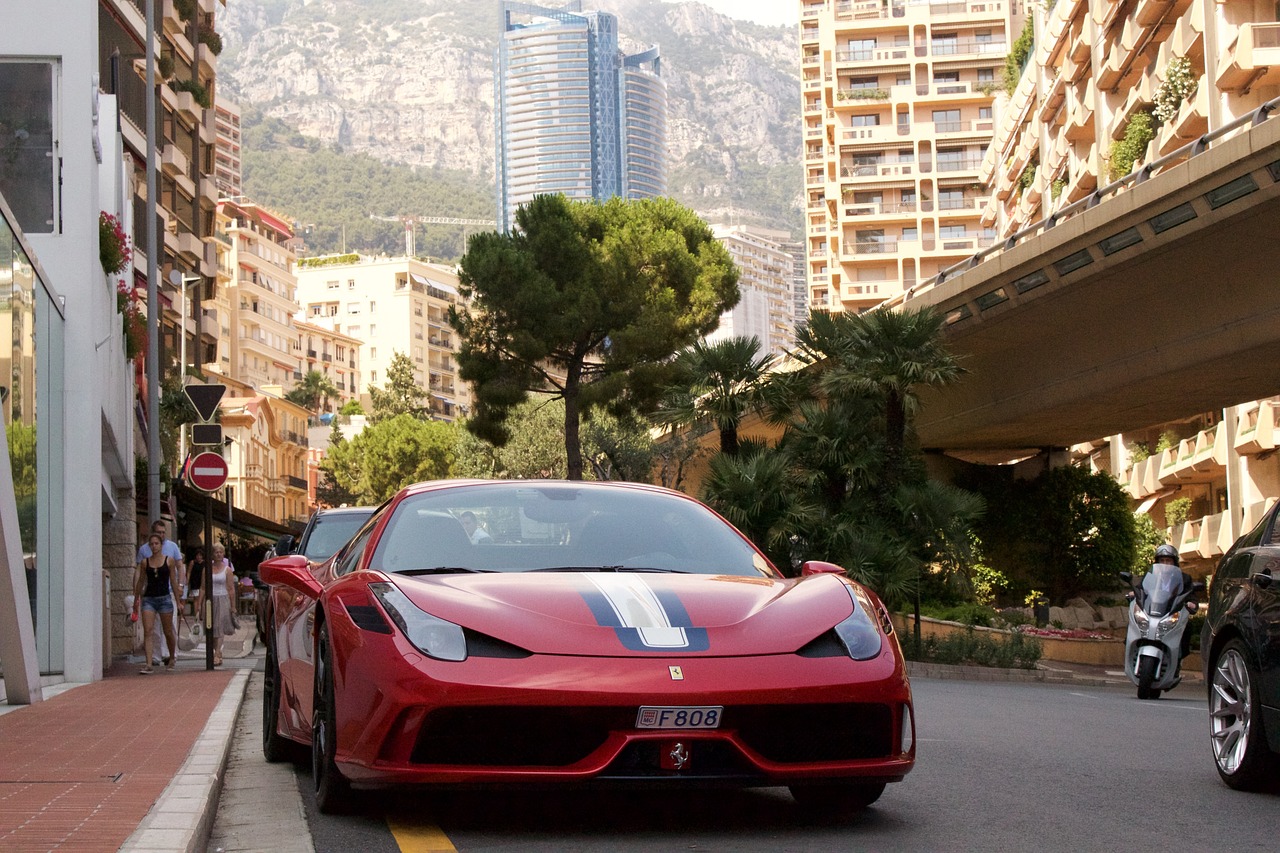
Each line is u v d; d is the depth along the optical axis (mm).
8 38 14648
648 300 38844
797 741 4672
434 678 4531
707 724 4480
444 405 192375
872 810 5457
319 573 6500
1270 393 27766
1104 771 6852
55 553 14297
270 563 6309
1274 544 6305
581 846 4633
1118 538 37531
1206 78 37062
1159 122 42875
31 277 12977
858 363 24266
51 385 14102
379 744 4637
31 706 10500
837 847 4621
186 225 53344
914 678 20922
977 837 4832
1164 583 15469
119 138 19562
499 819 5199
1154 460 51156
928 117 98312
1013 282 26875
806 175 122875
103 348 16078
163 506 32312
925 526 24312
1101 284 25094
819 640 4844
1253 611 6094
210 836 5137
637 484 6461
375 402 141875
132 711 9945
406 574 5352
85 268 14648
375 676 4707
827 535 23234
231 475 83062
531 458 54906
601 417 50406
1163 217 22125
